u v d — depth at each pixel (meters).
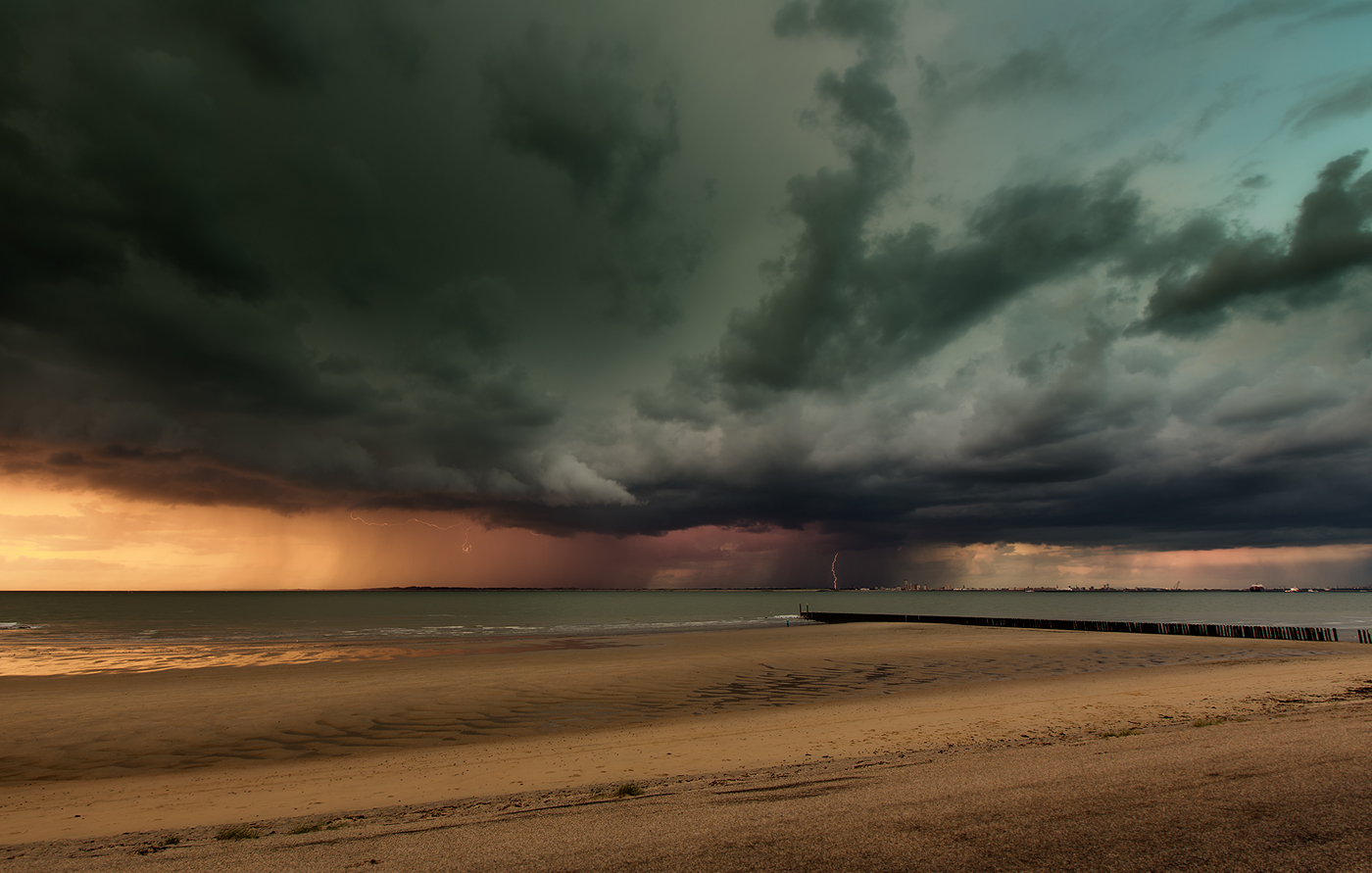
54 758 14.46
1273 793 6.02
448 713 18.84
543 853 5.40
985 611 123.69
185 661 33.19
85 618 81.94
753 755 12.15
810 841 5.38
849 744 12.81
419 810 8.65
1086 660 31.41
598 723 17.50
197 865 5.79
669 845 5.46
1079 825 5.42
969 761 8.95
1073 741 10.88
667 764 11.72
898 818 5.91
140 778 12.85
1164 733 10.48
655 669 28.09
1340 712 11.59
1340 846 4.68
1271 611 115.44
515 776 11.41
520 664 30.34
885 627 63.88
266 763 13.95
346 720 17.98
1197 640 44.94
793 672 27.30
